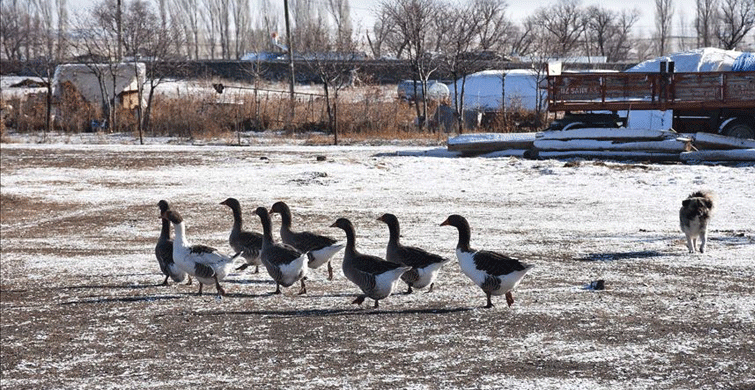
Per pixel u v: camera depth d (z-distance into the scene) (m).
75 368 8.77
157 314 10.95
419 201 21.66
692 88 30.69
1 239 17.80
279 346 9.28
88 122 45.91
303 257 11.62
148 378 8.33
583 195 21.98
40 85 60.38
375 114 43.53
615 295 11.23
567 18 83.19
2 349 9.58
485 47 55.50
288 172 27.31
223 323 10.36
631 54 103.06
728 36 82.75
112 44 57.72
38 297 12.32
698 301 10.77
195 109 45.72
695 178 23.73
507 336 9.38
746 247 14.45
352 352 8.96
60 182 26.45
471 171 26.72
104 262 14.98
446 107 43.97
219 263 11.66
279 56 72.50
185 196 23.34
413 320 10.20
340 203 21.50
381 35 61.59
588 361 8.41
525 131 40.94
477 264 10.41
